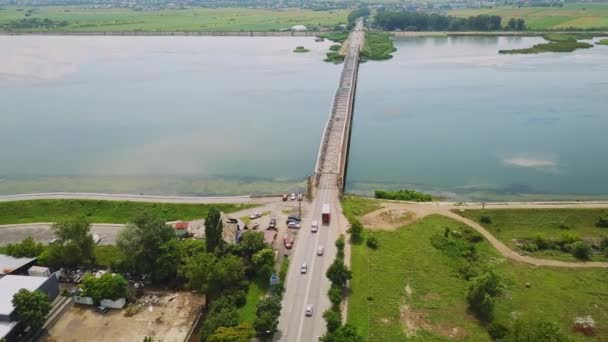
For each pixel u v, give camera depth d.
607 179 168.62
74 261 118.00
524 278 113.94
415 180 172.88
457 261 119.19
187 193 165.12
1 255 118.88
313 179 162.75
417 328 97.38
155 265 113.25
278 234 130.62
